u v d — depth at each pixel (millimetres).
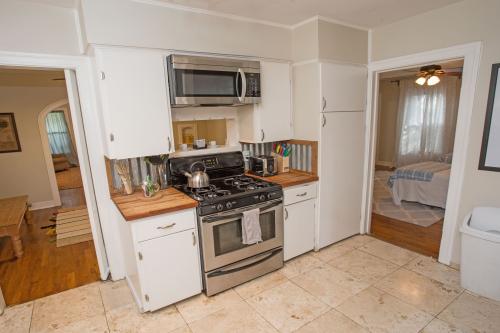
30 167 4828
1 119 4562
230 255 2281
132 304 2215
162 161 2504
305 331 1895
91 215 2385
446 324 1905
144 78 2057
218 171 2762
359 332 1871
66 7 2045
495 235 2029
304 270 2617
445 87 6023
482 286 2154
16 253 3098
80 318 2074
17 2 1895
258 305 2160
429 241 3121
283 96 2807
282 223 2588
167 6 2139
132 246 1961
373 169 3279
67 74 2139
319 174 2803
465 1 2250
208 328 1945
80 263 2941
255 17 2520
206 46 2346
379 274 2514
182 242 2090
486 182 2295
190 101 2180
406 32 2666
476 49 2232
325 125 2734
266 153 3211
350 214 3186
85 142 2312
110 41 1945
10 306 2234
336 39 2688
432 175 4121
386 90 7379
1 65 1904
